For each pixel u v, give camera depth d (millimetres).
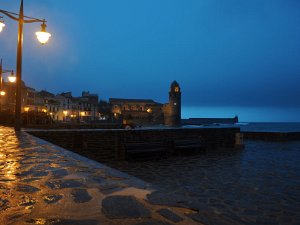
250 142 25000
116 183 3934
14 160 5770
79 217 2582
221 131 20250
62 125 26453
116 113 122000
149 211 2764
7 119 28781
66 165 5281
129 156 14125
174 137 17250
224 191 8086
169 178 9953
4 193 3398
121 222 2459
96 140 14219
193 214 2766
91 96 116812
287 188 8430
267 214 6043
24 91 67938
